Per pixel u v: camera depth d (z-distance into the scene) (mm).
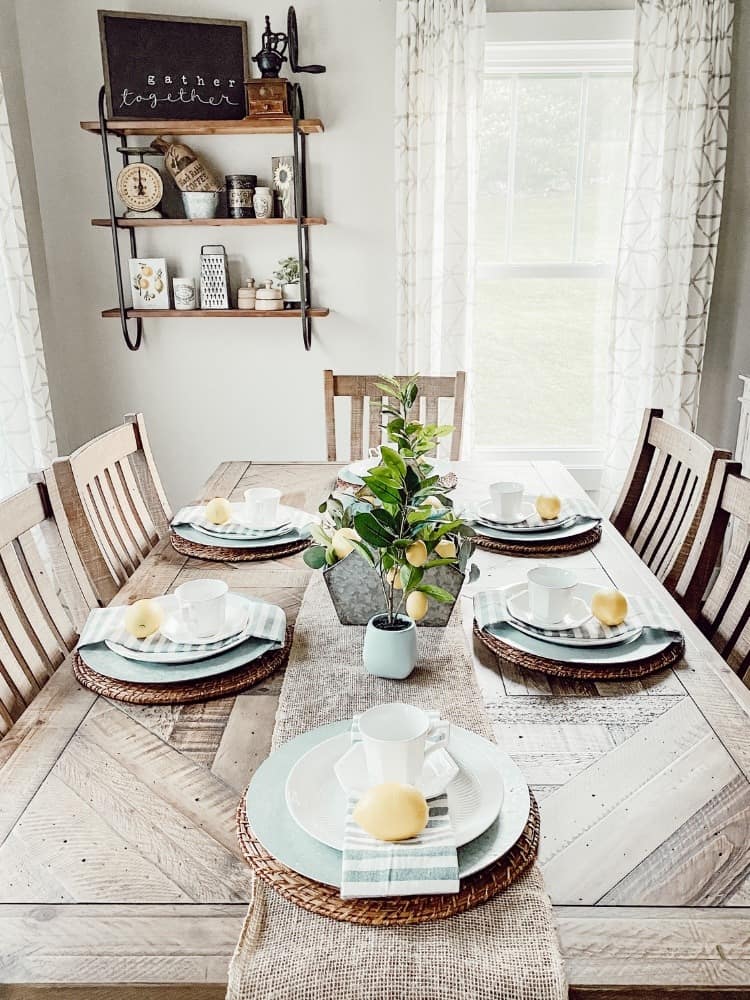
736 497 1588
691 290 3051
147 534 2121
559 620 1355
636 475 2182
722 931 798
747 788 996
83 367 3324
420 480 1159
